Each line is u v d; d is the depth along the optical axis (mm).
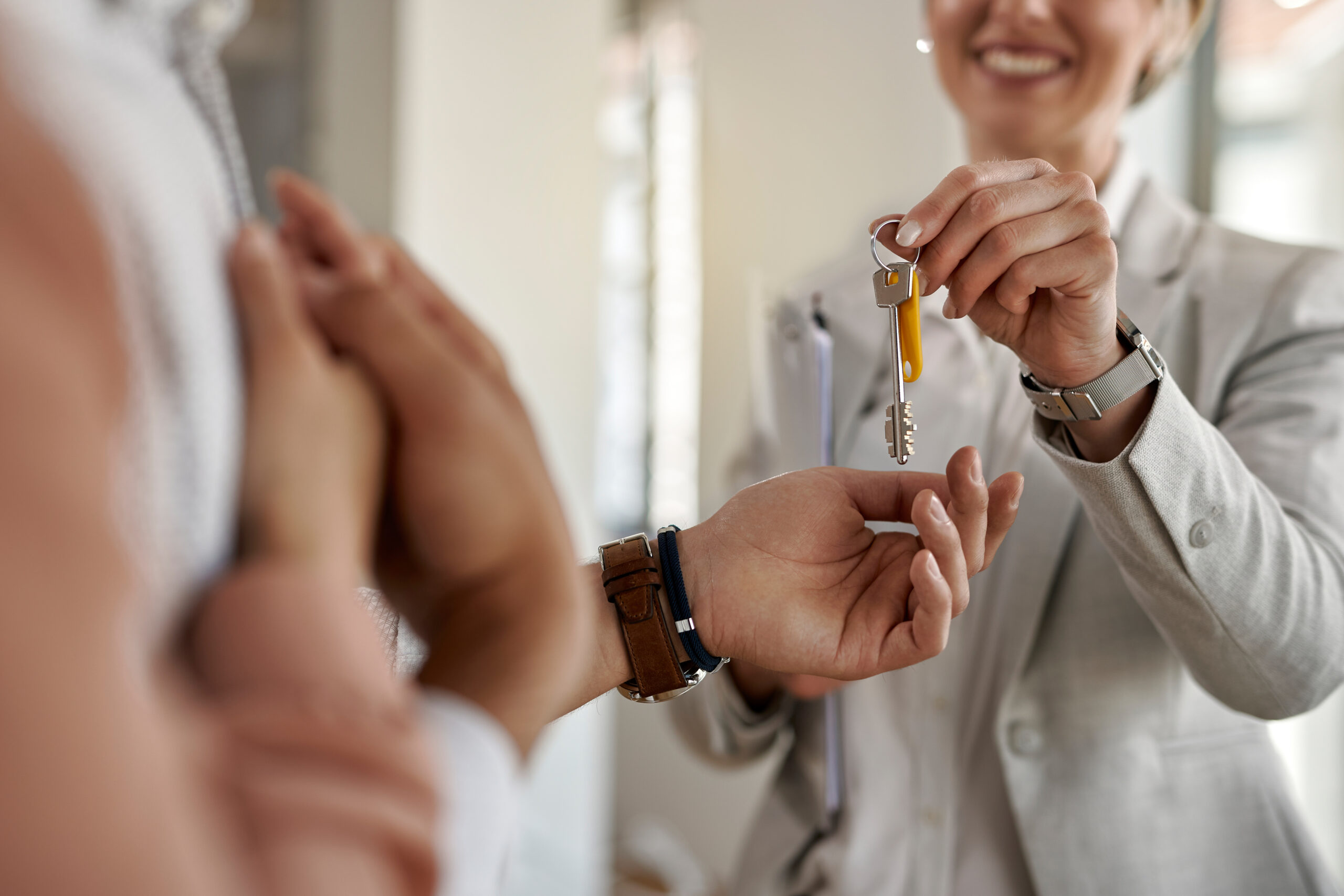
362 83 1408
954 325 861
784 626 543
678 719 953
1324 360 729
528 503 302
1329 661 650
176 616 213
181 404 209
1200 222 840
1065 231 529
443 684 306
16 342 144
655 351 2102
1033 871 734
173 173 220
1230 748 754
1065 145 860
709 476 2045
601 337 2033
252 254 256
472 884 265
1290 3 1693
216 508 223
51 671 132
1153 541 613
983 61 870
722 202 2027
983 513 497
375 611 418
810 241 1951
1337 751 1541
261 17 1332
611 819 2006
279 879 180
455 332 333
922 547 548
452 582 311
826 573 546
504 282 1644
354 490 267
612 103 2123
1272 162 1736
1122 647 749
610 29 2100
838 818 863
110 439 168
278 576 225
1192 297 779
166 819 141
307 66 1364
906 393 874
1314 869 731
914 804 822
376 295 287
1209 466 601
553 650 309
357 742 204
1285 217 1727
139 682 150
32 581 134
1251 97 1744
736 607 544
